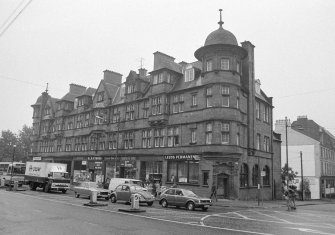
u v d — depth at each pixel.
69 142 54.81
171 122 36.53
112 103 46.81
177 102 36.50
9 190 37.56
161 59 39.09
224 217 17.97
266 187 38.25
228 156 31.11
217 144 31.36
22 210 17.84
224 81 32.50
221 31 34.06
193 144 33.56
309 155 58.53
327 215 21.30
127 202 25.80
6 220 14.06
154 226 13.46
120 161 42.41
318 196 55.44
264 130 39.72
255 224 15.24
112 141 45.09
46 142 61.62
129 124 42.47
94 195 21.97
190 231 12.45
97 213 17.52
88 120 51.16
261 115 39.28
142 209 19.62
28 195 30.14
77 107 54.47
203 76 33.91
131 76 43.75
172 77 38.38
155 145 38.25
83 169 50.34
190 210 21.83
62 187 36.91
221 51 33.19
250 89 36.25
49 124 61.12
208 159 31.70
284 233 12.73
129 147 41.97
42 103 64.81
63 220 14.53
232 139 31.53
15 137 88.88
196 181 32.78
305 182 52.38
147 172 38.72
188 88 35.19
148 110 39.94
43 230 11.85
